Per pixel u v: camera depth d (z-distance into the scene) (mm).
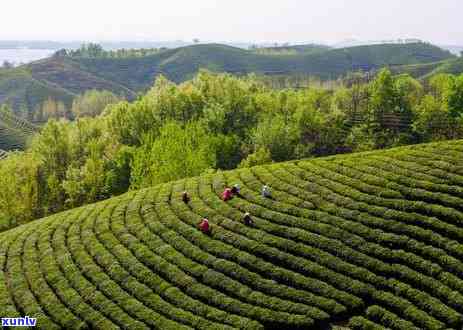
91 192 76375
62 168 86062
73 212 51844
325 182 45875
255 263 36750
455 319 29312
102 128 96250
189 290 35531
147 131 94688
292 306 32375
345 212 40250
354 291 32781
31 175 76688
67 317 34594
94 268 39594
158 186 54688
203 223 42000
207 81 115000
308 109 98812
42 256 42781
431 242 35594
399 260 34594
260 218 42281
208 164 75688
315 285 33781
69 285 38156
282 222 40969
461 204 38344
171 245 41031
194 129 81438
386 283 32969
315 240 37750
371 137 95625
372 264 34562
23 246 45531
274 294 33875
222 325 31719
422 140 96500
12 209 72188
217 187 50125
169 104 104500
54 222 49719
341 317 31500
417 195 40406
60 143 87125
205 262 38000
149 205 48688
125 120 98125
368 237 37062
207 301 34438
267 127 92062
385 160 47938
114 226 45719
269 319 31656
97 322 33781
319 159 52375
